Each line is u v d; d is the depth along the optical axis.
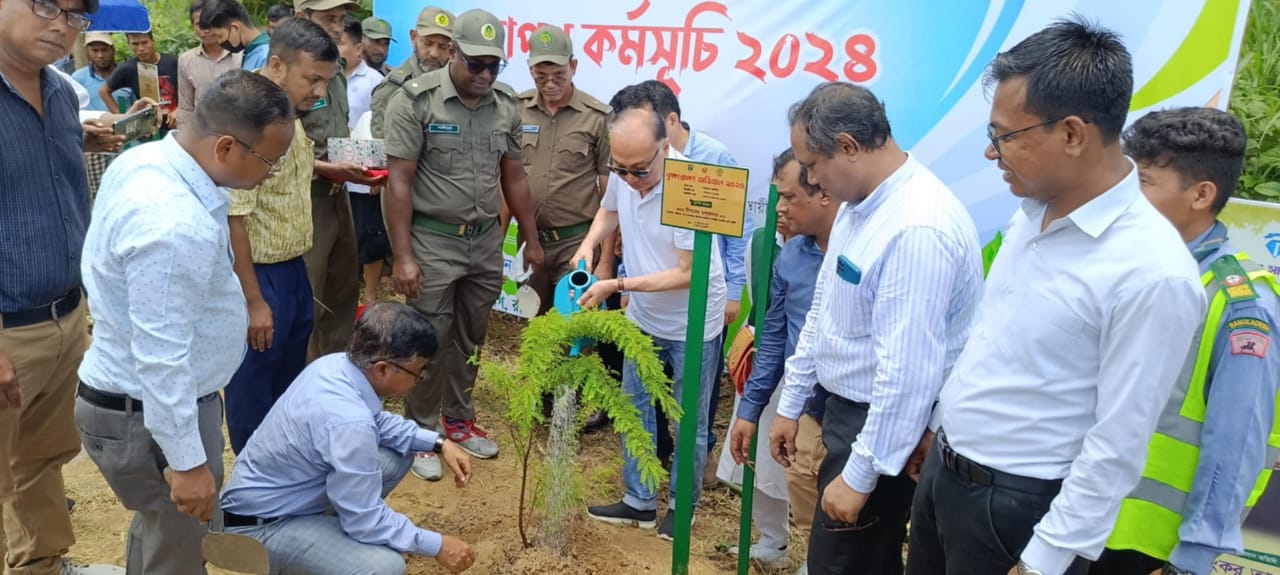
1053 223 1.68
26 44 2.39
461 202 3.67
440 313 3.76
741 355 3.09
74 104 2.73
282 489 2.64
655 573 3.14
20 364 2.55
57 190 2.60
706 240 2.57
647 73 4.62
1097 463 1.62
